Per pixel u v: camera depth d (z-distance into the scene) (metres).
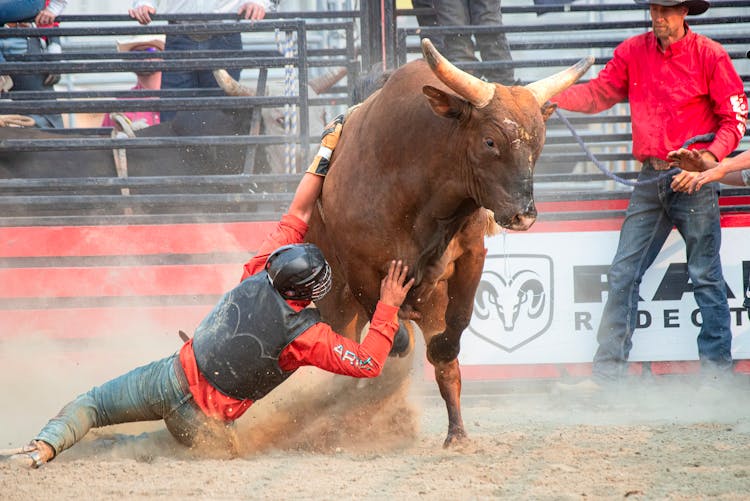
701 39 15.17
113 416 10.66
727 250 16.55
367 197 10.34
